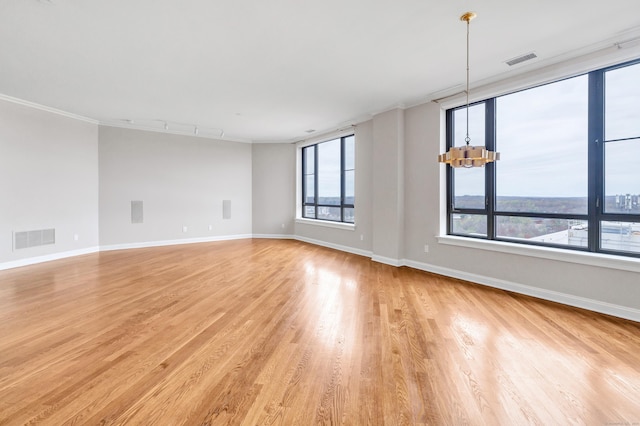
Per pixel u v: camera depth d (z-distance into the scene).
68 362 2.39
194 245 7.83
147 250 7.12
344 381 2.16
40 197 5.81
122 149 7.24
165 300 3.80
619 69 3.39
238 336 2.85
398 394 2.02
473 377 2.21
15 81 4.51
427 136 5.20
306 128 7.46
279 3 2.66
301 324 3.12
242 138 8.71
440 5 2.69
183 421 1.77
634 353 2.53
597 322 3.15
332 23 2.97
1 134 5.22
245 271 5.23
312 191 8.64
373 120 6.02
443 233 5.08
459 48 3.46
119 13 2.81
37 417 1.79
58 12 2.79
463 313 3.41
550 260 3.81
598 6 2.69
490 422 1.77
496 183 4.52
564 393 2.03
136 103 5.55
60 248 6.18
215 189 8.53
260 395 2.01
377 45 3.40
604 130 3.50
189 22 2.96
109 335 2.86
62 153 6.18
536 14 2.81
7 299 3.81
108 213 7.10
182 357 2.48
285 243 8.20
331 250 7.19
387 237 5.75
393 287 4.36
